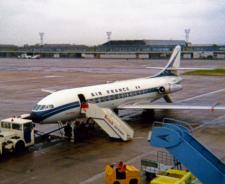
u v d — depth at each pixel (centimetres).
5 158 2705
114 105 3747
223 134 3412
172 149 1367
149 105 3847
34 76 10225
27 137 2870
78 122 3478
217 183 1291
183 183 1931
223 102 5469
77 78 9556
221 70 12850
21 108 4906
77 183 2195
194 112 4616
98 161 2620
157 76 4797
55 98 3136
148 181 2200
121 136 3170
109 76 10156
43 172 2394
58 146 3038
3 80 8975
